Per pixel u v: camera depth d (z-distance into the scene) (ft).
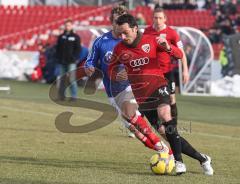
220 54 213.87
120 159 81.41
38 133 104.12
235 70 197.57
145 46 70.74
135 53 71.05
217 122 129.29
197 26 284.61
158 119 74.23
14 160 78.48
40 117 127.03
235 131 115.34
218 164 79.51
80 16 290.97
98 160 80.28
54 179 66.49
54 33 275.80
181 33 191.42
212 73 200.13
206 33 264.93
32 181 65.21
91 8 296.71
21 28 286.05
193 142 99.09
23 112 135.54
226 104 167.12
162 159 70.28
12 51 231.30
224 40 201.87
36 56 226.79
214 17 286.05
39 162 77.51
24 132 104.88
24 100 161.89
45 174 69.41
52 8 295.89
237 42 197.16
